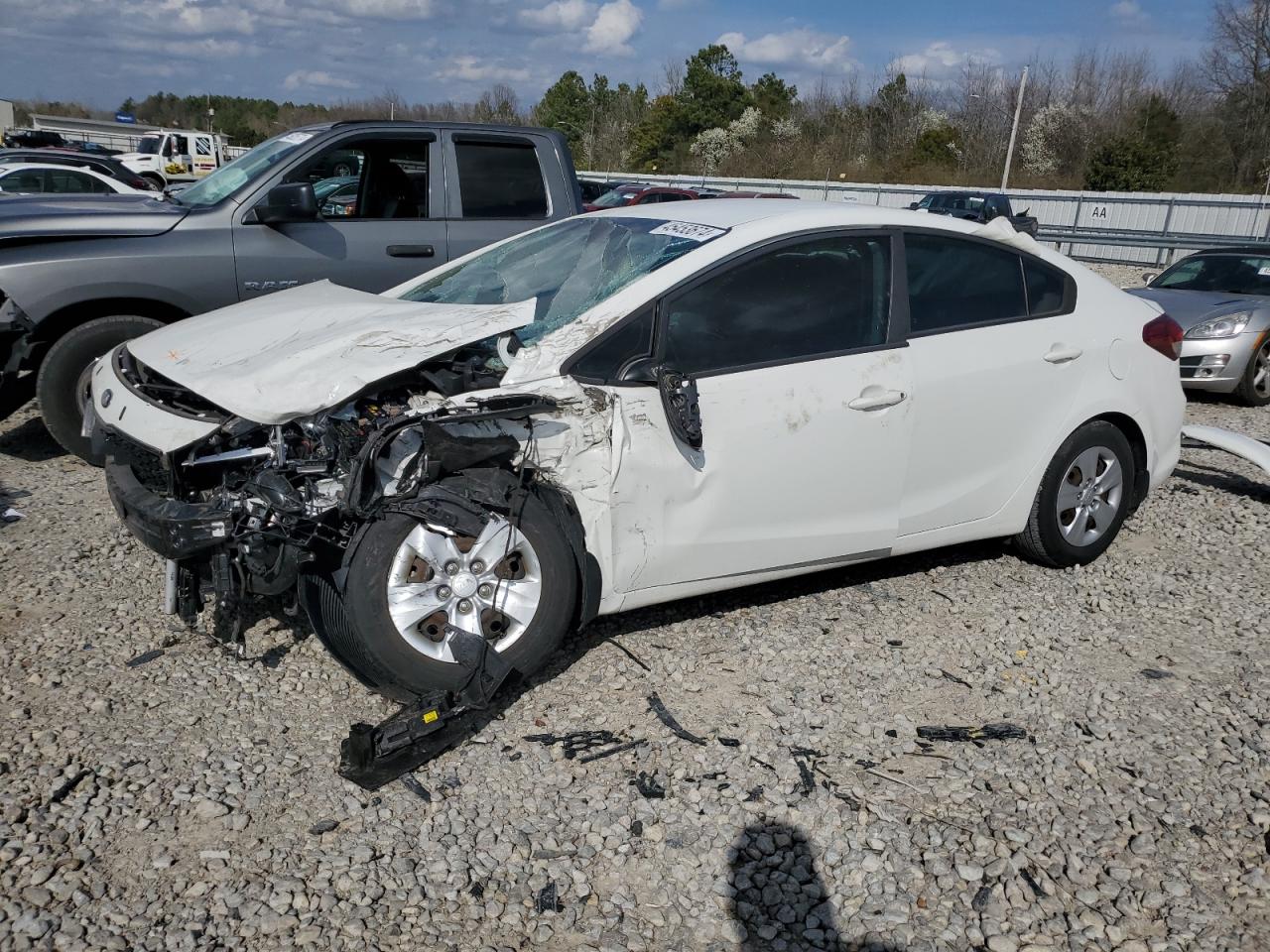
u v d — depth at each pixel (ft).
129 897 8.57
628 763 10.71
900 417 13.38
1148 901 9.04
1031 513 15.43
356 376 10.84
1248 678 12.84
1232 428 26.91
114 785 9.96
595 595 11.84
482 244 21.93
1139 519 18.62
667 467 11.93
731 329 12.48
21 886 8.59
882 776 10.64
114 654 12.44
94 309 19.15
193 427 11.14
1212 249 34.01
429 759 10.56
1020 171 179.32
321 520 10.34
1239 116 153.48
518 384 11.35
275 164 20.44
